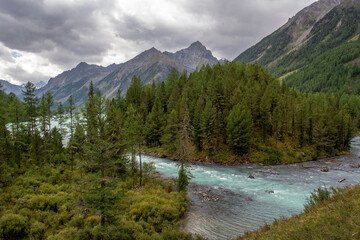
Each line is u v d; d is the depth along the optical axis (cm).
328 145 6938
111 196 1733
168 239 1880
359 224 945
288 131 7619
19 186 3050
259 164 5975
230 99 7675
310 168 5550
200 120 6669
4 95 4791
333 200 1421
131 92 11119
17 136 4769
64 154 5103
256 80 9850
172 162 6284
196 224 2603
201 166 5834
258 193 3709
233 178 4669
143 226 2261
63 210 2403
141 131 4147
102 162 1820
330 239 937
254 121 7538
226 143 6831
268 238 1227
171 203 2977
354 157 6856
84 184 1759
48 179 3622
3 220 1895
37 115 5025
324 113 7831
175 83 10525
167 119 7794
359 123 11469
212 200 3397
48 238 1794
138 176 4394
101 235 1744
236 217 2797
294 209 3030
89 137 1850
